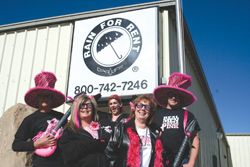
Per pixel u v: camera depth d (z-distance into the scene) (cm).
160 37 555
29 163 405
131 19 561
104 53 557
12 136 432
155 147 288
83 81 552
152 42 531
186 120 317
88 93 539
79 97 303
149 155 284
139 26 549
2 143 434
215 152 1378
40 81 342
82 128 292
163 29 564
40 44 638
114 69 539
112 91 527
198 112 884
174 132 312
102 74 544
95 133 293
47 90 330
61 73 595
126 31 556
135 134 288
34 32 654
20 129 310
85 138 283
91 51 568
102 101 534
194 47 767
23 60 638
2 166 408
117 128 297
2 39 675
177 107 340
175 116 322
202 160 895
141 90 509
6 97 619
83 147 278
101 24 579
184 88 349
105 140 293
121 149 288
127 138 288
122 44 551
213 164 1234
